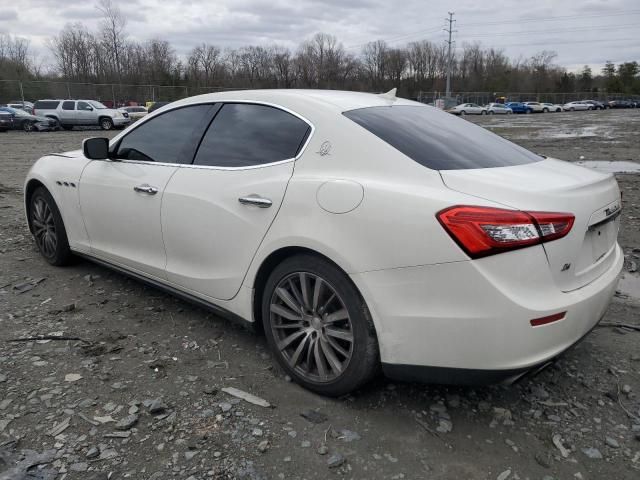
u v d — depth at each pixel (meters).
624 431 2.66
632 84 106.38
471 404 2.86
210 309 3.50
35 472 2.28
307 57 87.31
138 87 42.94
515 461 2.44
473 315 2.35
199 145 3.55
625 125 35.19
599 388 3.04
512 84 100.38
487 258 2.31
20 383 2.96
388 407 2.82
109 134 26.73
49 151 17.31
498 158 2.99
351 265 2.59
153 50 70.88
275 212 2.93
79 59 68.00
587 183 2.72
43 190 4.79
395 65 97.50
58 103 29.67
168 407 2.77
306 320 2.91
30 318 3.82
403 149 2.73
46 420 2.64
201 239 3.36
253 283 3.12
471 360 2.41
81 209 4.36
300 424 2.66
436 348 2.46
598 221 2.68
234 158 3.29
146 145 3.92
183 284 3.58
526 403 2.88
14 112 27.75
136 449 2.45
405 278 2.47
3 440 2.48
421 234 2.41
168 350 3.39
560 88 102.81
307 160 2.93
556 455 2.48
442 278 2.38
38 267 4.92
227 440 2.53
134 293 4.32
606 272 2.85
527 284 2.33
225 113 3.51
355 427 2.65
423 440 2.56
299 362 2.99
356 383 2.73
